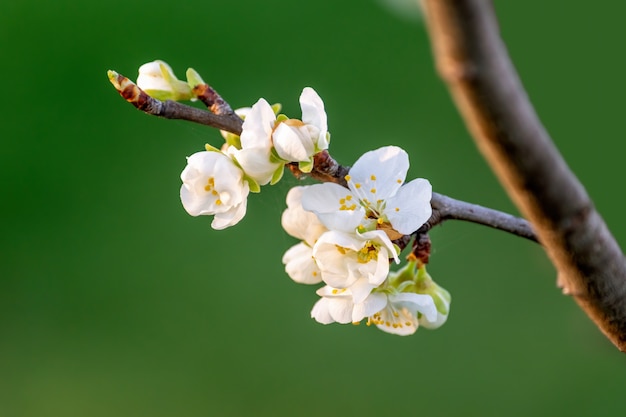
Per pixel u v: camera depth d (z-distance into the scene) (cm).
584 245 44
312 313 50
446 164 83
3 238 85
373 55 88
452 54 42
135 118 88
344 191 49
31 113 88
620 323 46
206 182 49
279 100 87
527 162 43
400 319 51
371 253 49
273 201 80
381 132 85
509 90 42
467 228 81
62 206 86
